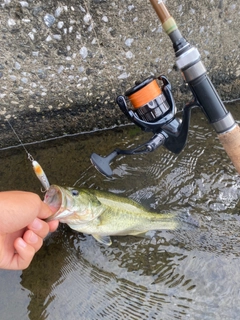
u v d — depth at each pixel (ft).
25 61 1.18
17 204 0.81
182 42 0.77
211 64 1.44
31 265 1.16
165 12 0.77
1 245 0.87
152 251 1.20
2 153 1.47
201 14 1.25
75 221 1.08
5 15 1.05
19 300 1.09
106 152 1.47
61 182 1.37
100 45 1.21
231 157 0.87
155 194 1.33
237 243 1.20
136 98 0.93
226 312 1.07
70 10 1.09
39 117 1.39
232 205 1.28
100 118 1.48
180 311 1.08
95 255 1.19
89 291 1.13
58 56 1.19
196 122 1.52
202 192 1.32
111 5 1.12
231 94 1.60
